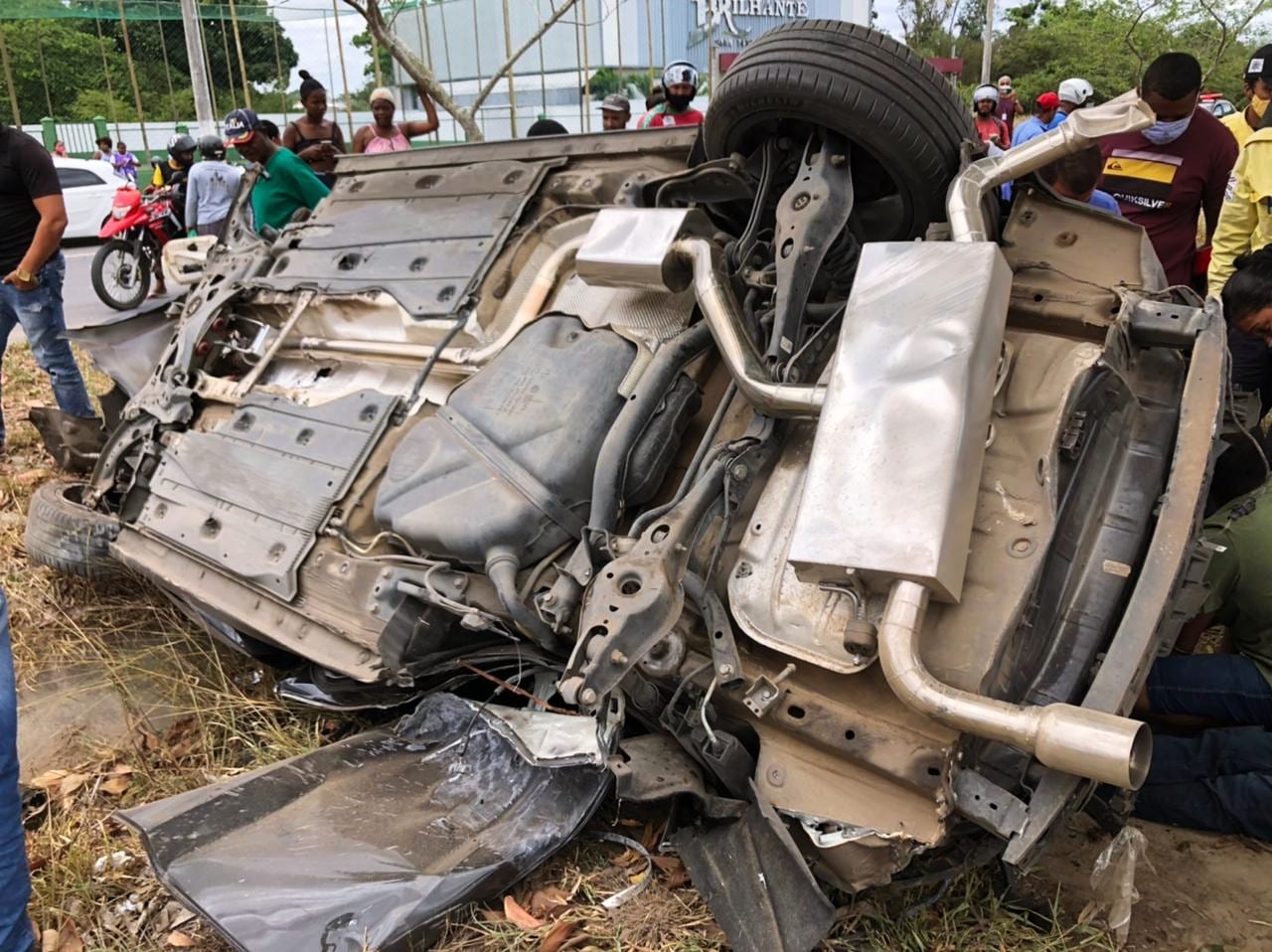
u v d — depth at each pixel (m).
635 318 3.53
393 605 3.27
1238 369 4.27
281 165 5.98
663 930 2.63
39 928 2.81
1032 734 2.14
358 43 18.20
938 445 2.40
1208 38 19.56
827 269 3.51
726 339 3.04
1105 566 2.69
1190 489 2.53
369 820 2.85
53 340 6.26
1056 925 2.63
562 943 2.61
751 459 2.94
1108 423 2.82
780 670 2.71
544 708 3.10
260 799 2.90
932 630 2.47
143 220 9.76
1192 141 4.89
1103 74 22.70
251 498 3.87
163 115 23.41
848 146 3.32
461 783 3.02
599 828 2.99
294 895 2.53
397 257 4.33
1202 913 2.79
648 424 3.15
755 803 2.69
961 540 2.40
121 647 4.39
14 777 2.48
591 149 4.23
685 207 3.87
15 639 4.41
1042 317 3.01
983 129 11.05
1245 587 3.11
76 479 5.82
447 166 4.67
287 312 4.65
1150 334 2.83
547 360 3.42
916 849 2.37
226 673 4.04
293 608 3.54
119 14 17.50
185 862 2.64
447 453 3.33
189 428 4.58
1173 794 3.08
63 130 22.83
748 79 3.24
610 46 17.72
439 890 2.56
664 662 2.71
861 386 2.57
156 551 4.17
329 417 3.91
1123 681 2.34
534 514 3.07
